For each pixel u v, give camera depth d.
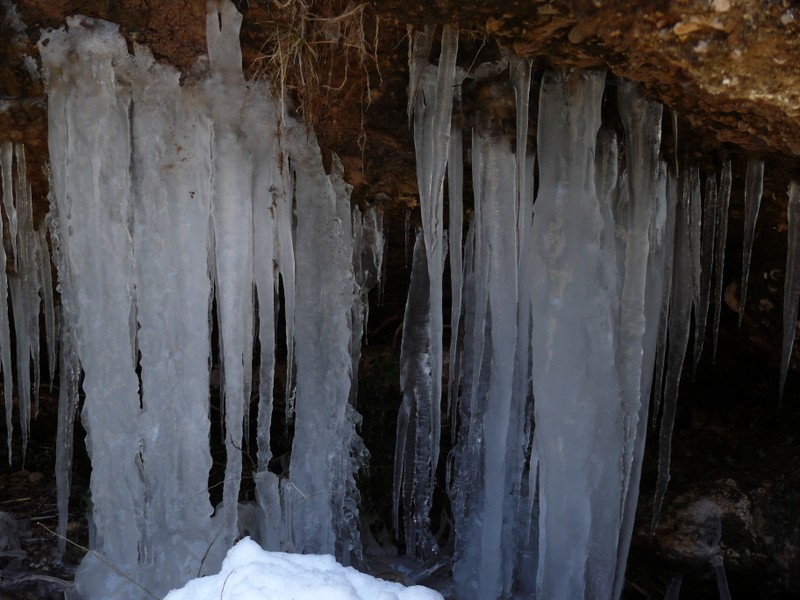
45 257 3.85
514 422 3.89
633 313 3.30
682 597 4.27
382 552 4.73
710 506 4.25
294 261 3.62
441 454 5.21
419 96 3.25
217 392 5.34
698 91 2.39
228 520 3.47
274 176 3.34
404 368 4.36
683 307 3.49
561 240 3.13
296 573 2.34
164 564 3.36
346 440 4.17
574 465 3.30
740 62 2.23
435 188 3.12
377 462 5.22
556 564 3.39
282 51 3.09
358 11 2.99
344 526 4.17
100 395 3.26
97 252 3.13
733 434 4.68
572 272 3.17
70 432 3.79
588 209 3.13
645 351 3.49
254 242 3.38
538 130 3.12
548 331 3.23
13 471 4.96
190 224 3.21
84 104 3.00
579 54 2.60
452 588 4.15
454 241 3.53
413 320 4.28
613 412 3.32
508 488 3.98
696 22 2.15
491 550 3.81
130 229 3.21
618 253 3.39
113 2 2.88
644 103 2.96
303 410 3.82
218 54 3.07
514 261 3.40
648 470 4.66
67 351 3.65
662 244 3.38
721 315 4.40
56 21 2.90
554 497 3.34
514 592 4.08
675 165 3.24
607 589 3.53
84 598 3.38
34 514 4.45
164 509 3.38
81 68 2.97
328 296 3.72
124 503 3.34
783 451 4.39
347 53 3.17
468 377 4.21
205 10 2.97
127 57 3.00
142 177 3.15
